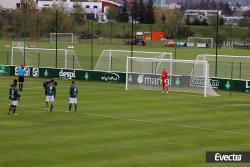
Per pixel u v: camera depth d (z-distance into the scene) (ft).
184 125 262.47
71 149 204.44
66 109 304.71
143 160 189.67
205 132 245.45
